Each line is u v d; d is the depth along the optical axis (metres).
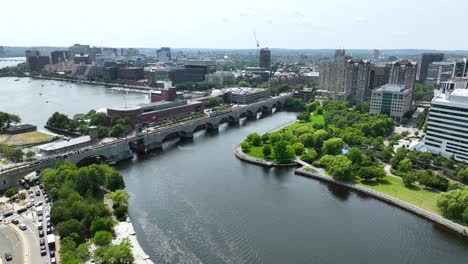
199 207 191.50
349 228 172.62
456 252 154.88
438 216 178.00
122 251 130.88
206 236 162.75
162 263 141.50
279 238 162.62
